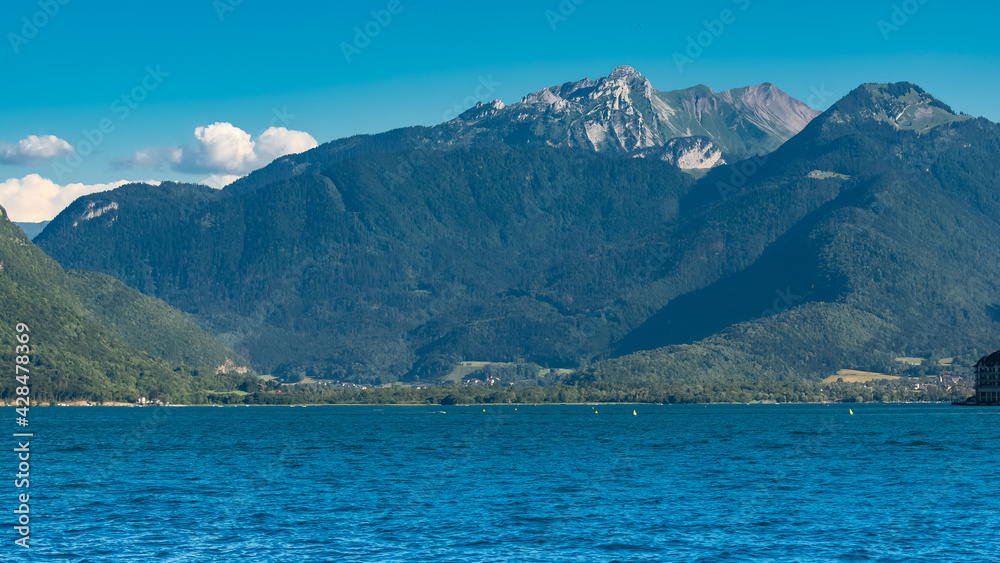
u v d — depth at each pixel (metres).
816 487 114.50
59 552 76.88
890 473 129.62
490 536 83.31
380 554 76.44
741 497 105.81
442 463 146.00
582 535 83.69
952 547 78.56
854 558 75.00
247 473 131.00
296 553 76.69
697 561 74.31
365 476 127.12
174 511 95.69
